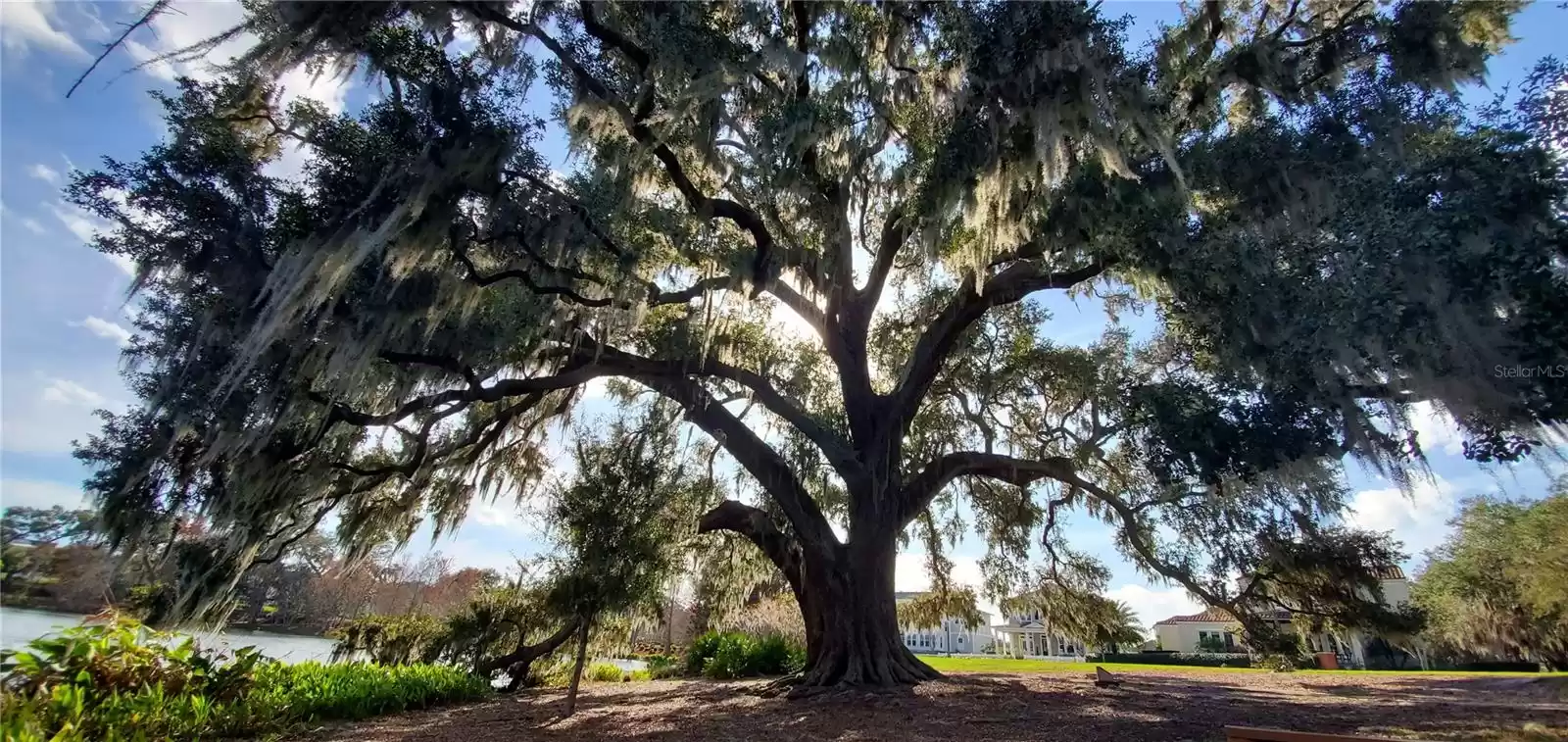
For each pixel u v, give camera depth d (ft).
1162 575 38.19
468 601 42.83
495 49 26.23
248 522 28.73
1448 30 23.70
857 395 36.60
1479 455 18.28
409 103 24.41
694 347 33.99
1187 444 24.14
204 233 23.47
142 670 23.32
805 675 32.48
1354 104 23.63
